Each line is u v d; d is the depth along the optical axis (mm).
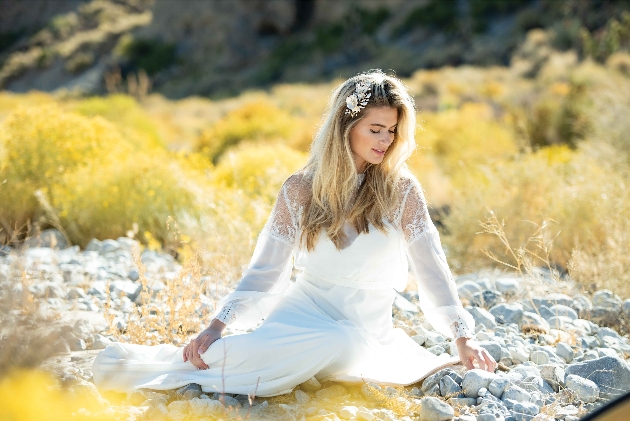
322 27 42281
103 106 15734
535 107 13984
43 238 6371
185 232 6203
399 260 3191
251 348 2924
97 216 6676
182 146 16328
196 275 3873
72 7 54156
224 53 43094
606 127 9898
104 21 51000
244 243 5297
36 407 2455
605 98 10938
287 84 37156
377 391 2941
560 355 3488
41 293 4137
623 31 22469
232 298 3066
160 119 22562
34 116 7891
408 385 3109
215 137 15469
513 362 3387
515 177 6598
